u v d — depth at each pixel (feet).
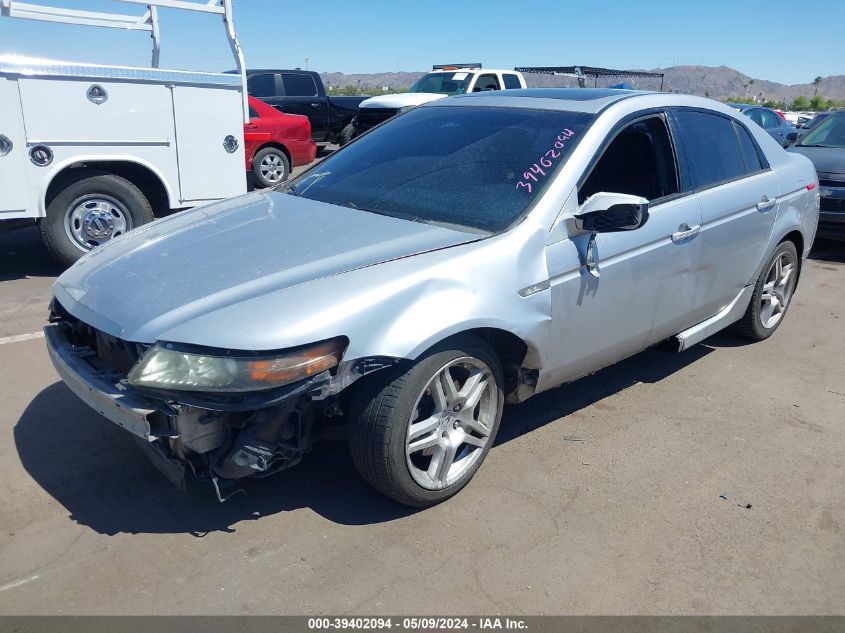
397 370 9.18
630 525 10.15
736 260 14.60
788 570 9.39
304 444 9.36
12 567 8.80
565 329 11.00
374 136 14.07
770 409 13.96
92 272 10.30
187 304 8.70
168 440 8.48
